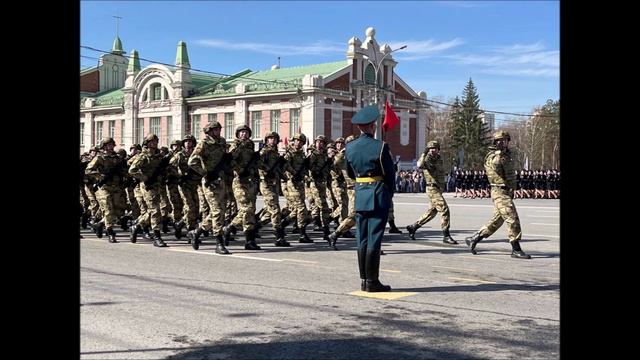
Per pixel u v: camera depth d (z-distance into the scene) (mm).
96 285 7398
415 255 10312
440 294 6844
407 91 56344
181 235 13750
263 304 6301
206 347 4750
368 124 6918
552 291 7020
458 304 6312
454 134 82625
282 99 48906
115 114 60219
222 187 10688
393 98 54688
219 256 10234
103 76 66062
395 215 20422
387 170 6809
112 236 12656
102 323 5508
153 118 56781
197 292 6949
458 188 41094
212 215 10594
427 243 12109
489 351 4641
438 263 9344
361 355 4535
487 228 10367
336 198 13414
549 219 18484
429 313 5906
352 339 4977
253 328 5336
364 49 51719
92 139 62344
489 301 6461
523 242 12266
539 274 8258
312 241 12711
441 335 5102
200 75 58031
